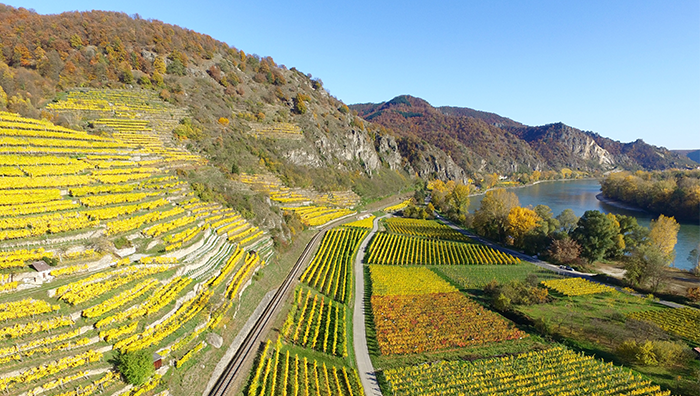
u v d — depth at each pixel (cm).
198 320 4312
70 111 9106
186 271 5053
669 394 4325
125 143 8088
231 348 4462
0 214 4209
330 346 5212
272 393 3912
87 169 6200
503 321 6331
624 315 6438
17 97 7500
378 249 10781
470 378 4709
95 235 4628
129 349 3419
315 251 9675
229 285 5469
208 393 3712
